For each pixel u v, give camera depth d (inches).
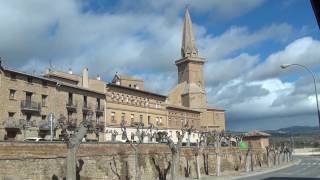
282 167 3905.0
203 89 6358.3
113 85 3599.9
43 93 2768.2
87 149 1726.1
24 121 2566.4
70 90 3019.2
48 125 2564.0
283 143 5915.4
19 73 2591.0
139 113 3951.8
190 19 6825.8
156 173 2234.3
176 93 6122.1
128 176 1982.0
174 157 2063.2
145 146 2182.6
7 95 2509.8
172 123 4564.5
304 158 6048.2
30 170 1411.2
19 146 1382.9
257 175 2775.6
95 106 3304.6
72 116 3006.9
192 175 2672.2
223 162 3235.7
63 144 1595.7
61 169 1560.0
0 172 1290.6
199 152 2714.1
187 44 6668.3
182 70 6594.5
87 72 3533.5
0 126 2438.5
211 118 5836.6
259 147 4606.3
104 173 1807.3
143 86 4532.5
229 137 4020.7
